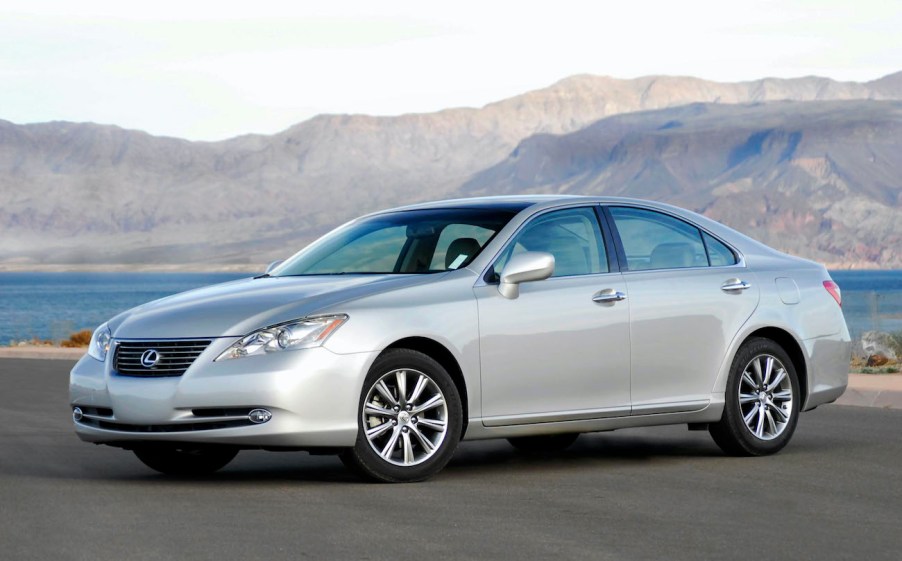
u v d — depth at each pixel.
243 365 9.88
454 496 9.77
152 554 7.60
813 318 12.98
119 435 10.25
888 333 27.36
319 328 10.03
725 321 12.23
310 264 11.70
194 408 9.89
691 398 11.99
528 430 11.08
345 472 11.30
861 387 18.58
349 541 8.00
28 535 8.17
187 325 10.20
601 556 7.61
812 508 9.34
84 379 10.56
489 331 10.76
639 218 12.18
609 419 11.49
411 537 8.13
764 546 7.95
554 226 11.60
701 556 7.64
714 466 11.70
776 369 12.66
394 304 10.37
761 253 13.02
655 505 9.45
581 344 11.23
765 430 12.58
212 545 7.86
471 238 11.28
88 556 7.55
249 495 9.80
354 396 10.05
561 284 11.28
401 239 11.60
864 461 12.00
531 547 7.86
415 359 10.37
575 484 10.50
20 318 120.94
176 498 9.66
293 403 9.82
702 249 12.51
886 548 7.92
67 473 11.40
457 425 10.57
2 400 20.05
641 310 11.65
